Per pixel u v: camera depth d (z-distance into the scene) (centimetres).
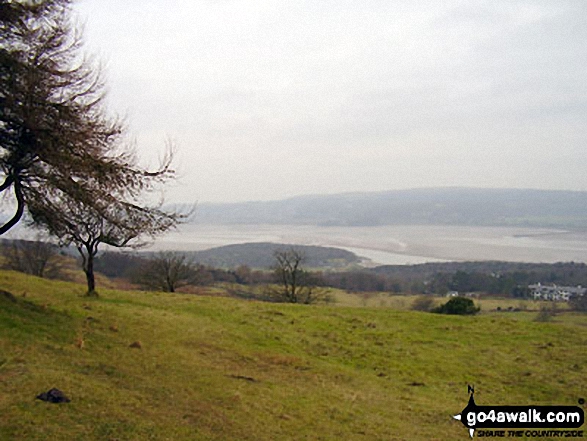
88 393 999
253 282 6456
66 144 1362
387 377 1844
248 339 2161
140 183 1494
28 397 913
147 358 1453
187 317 2461
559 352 2255
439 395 1659
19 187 1421
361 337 2453
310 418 1215
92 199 1408
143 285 4475
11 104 1307
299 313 2997
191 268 4794
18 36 1405
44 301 2095
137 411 975
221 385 1344
